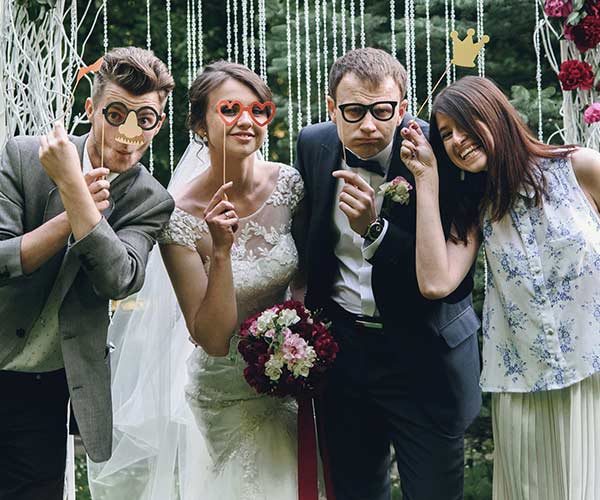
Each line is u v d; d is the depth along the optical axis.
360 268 3.62
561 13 4.36
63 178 3.07
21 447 3.29
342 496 3.72
